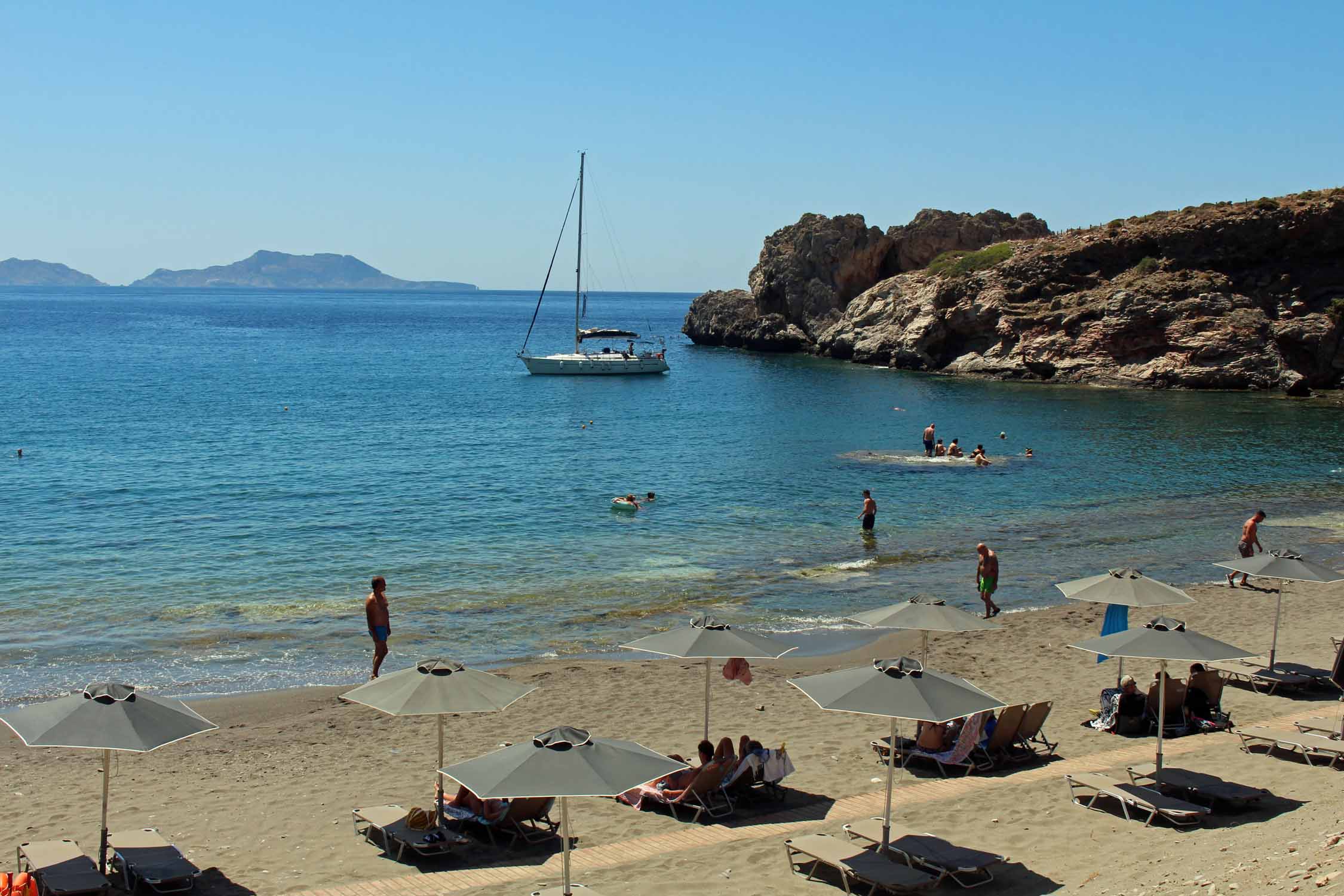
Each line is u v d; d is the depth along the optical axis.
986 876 10.98
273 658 21.81
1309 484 44.31
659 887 11.02
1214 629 23.11
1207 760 14.71
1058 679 19.66
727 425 64.81
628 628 24.14
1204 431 61.00
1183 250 94.12
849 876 11.04
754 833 12.52
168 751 16.22
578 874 11.38
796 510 38.56
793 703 18.61
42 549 31.25
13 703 19.08
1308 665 19.61
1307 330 86.94
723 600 26.56
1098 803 13.16
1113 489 43.25
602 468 47.97
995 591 27.31
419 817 12.33
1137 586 16.78
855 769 14.91
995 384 91.31
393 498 40.16
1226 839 11.48
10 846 12.51
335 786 14.59
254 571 29.00
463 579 28.38
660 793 13.45
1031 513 38.16
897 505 39.47
